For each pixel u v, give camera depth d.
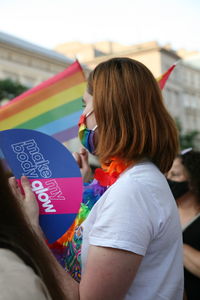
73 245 1.35
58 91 1.83
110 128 1.23
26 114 1.80
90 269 1.08
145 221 1.11
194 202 2.25
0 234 0.76
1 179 0.80
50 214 1.24
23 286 0.69
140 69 1.28
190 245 2.02
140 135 1.21
